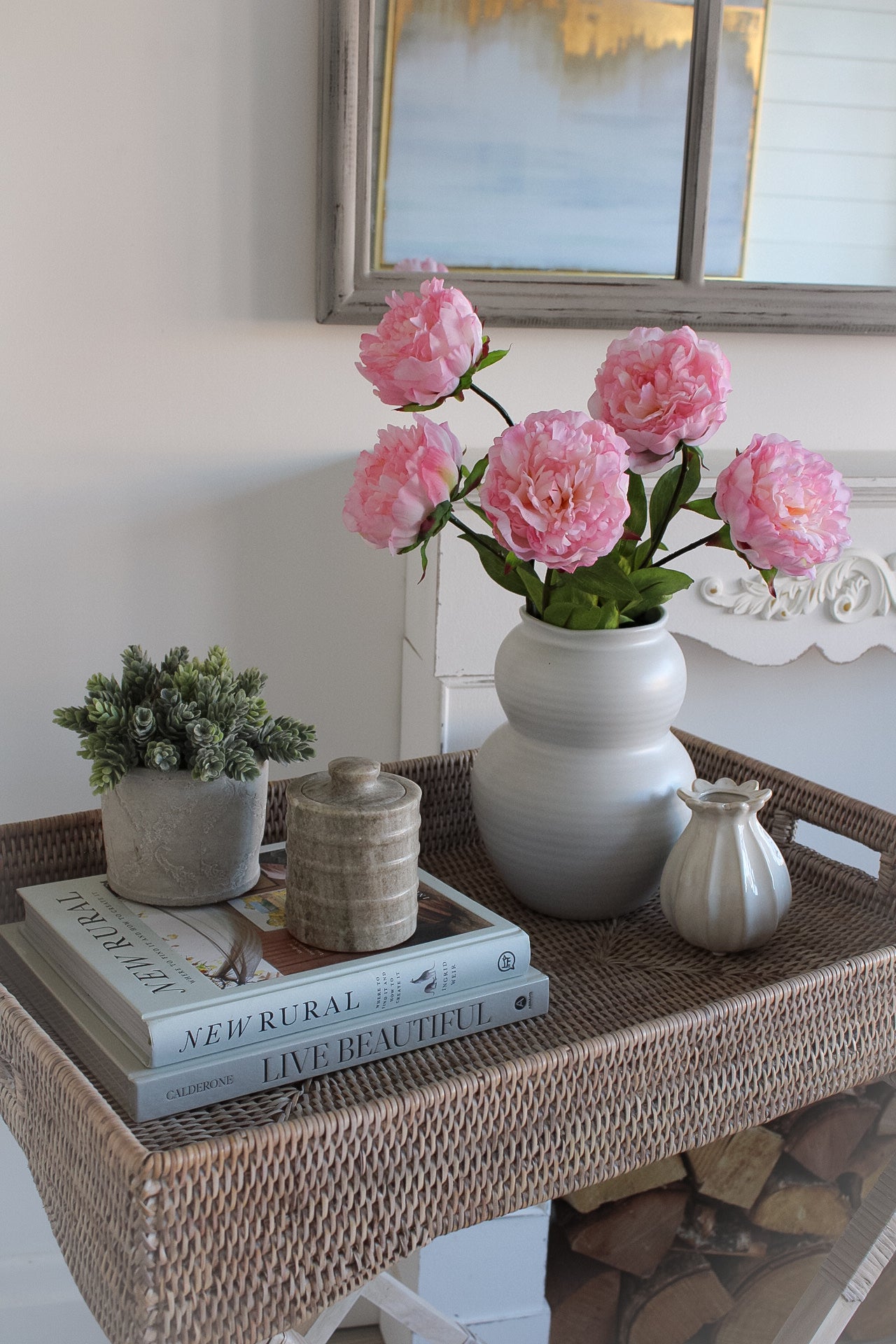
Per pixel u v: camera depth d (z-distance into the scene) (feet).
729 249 4.03
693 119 3.87
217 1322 1.87
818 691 4.71
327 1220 1.96
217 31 3.50
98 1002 2.27
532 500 2.32
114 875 2.58
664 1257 4.44
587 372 4.08
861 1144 4.47
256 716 2.56
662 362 2.57
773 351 4.27
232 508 3.83
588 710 2.74
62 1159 2.03
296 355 3.78
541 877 2.87
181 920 2.48
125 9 3.42
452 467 2.45
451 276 3.76
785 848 3.34
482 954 2.42
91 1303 1.95
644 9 3.76
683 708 4.56
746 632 3.98
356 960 2.31
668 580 2.77
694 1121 2.37
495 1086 2.09
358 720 4.16
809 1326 2.87
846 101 4.03
